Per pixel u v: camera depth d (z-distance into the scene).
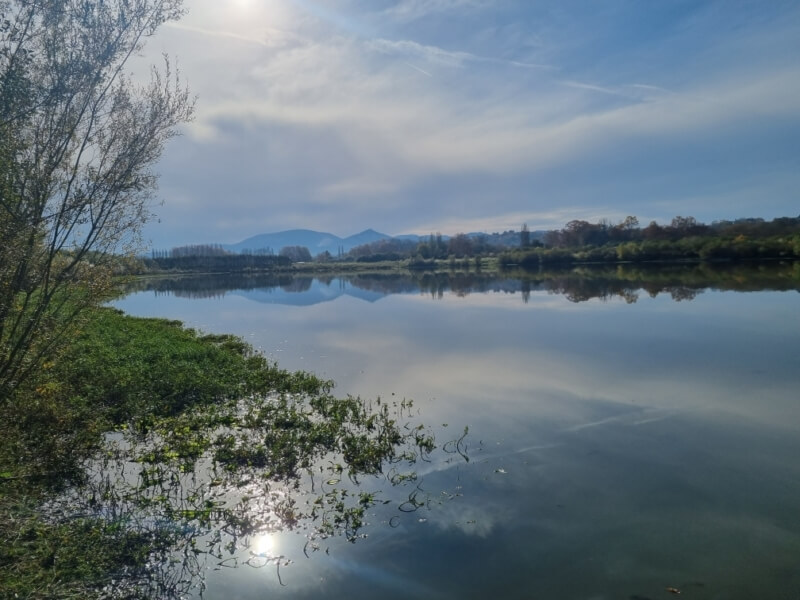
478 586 6.68
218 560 7.30
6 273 8.41
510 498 8.84
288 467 10.16
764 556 7.08
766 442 10.85
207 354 19.27
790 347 19.08
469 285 60.19
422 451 10.89
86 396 13.51
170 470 10.16
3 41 8.07
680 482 9.23
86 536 7.55
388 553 7.40
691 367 16.83
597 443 11.05
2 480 8.85
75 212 9.12
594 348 20.45
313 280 92.62
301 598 6.52
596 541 7.55
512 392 15.04
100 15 9.09
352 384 16.67
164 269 111.06
